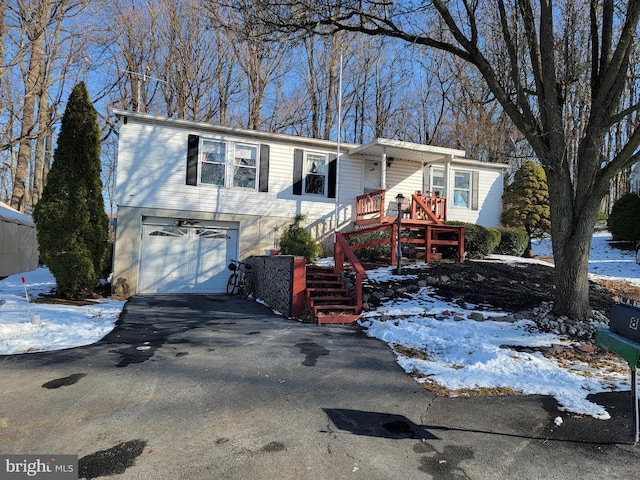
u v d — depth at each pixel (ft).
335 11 26.84
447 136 86.74
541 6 23.84
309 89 75.46
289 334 22.77
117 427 11.32
